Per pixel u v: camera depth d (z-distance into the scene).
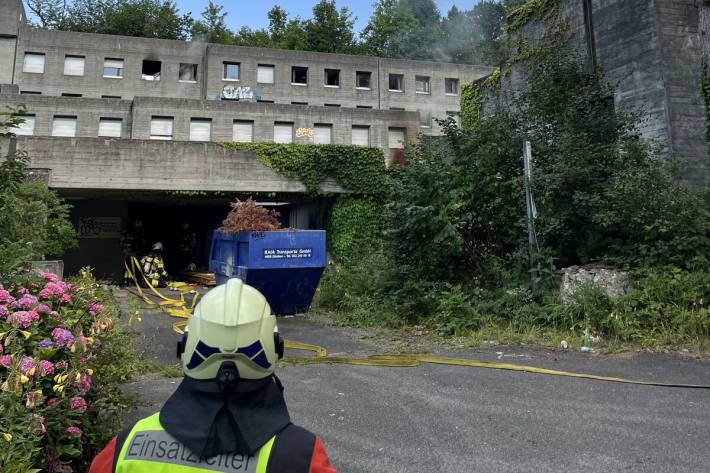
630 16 12.88
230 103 32.88
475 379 5.97
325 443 4.09
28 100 31.50
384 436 4.24
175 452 1.31
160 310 12.17
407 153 12.92
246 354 1.35
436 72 46.97
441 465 3.69
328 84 44.78
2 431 2.25
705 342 7.35
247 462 1.28
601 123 10.78
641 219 8.87
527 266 10.23
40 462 2.59
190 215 26.98
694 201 8.83
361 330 9.71
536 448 3.97
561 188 9.98
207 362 1.34
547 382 5.81
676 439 4.11
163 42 41.53
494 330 8.71
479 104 19.27
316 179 20.62
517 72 16.89
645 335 7.77
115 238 22.19
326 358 7.04
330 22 61.06
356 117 32.66
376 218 21.12
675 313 7.89
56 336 2.80
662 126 11.91
